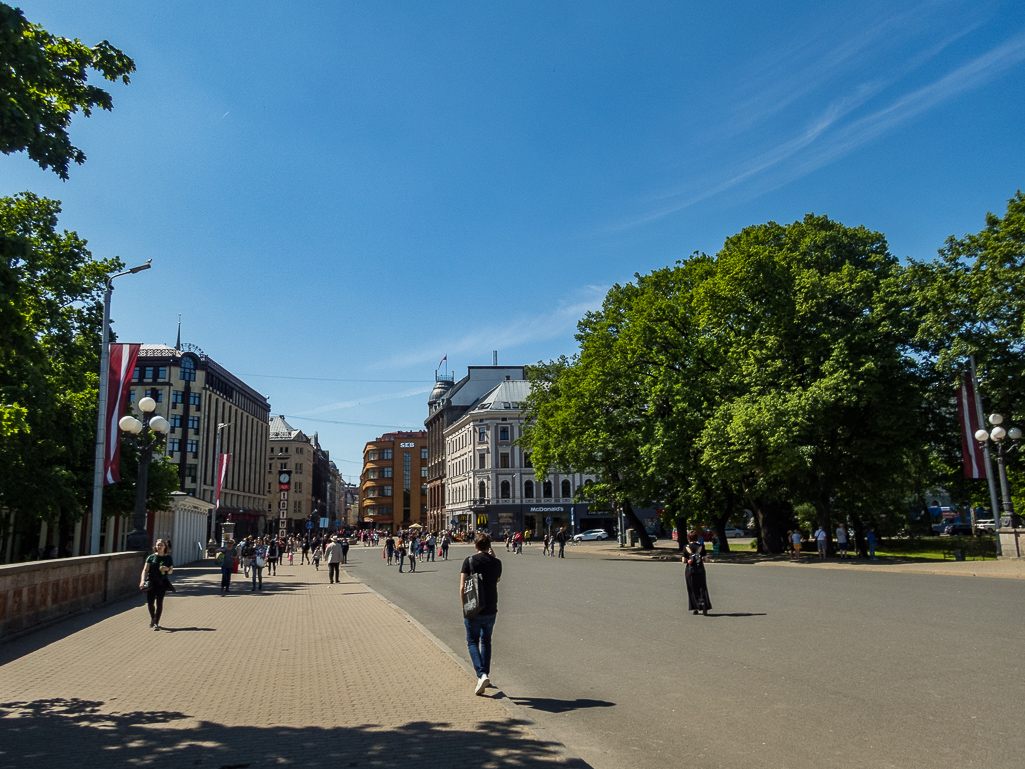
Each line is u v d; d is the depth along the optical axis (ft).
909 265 108.27
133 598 64.64
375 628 44.91
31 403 85.92
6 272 28.09
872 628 38.17
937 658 29.73
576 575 87.45
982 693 23.93
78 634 42.78
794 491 123.85
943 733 19.93
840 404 103.86
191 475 278.26
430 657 33.73
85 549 147.84
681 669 29.94
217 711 23.76
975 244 105.70
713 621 43.37
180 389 280.10
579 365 155.43
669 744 20.11
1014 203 100.58
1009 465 111.96
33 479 96.27
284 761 18.39
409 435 486.79
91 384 101.81
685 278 135.03
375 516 474.08
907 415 104.06
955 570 74.13
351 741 20.04
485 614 25.90
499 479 284.41
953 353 100.12
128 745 20.03
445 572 111.34
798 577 75.00
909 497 169.68
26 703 25.20
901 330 105.81
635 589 66.64
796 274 112.57
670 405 129.90
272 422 471.62
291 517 442.09
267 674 30.09
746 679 27.48
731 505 144.36
